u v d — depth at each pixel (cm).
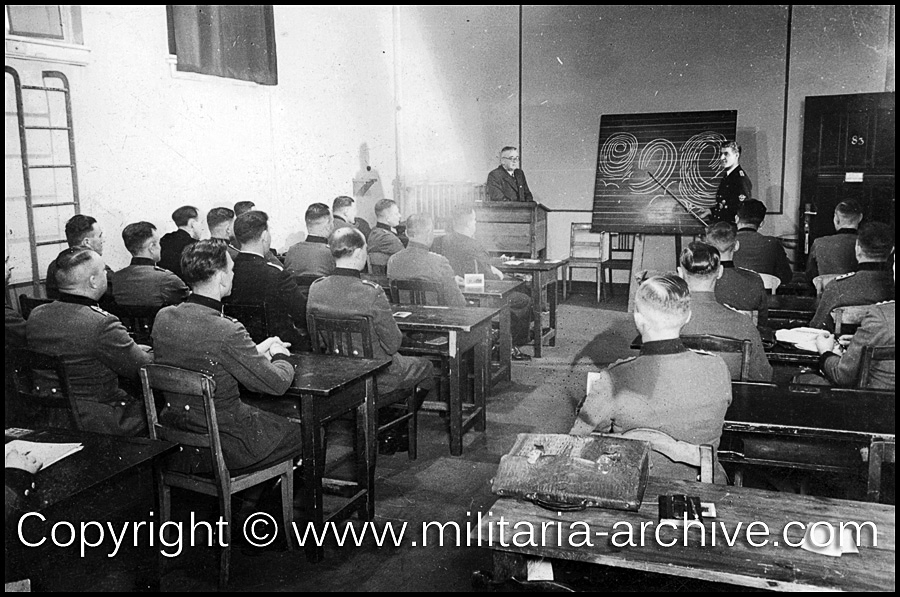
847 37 734
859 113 706
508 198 704
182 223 471
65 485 166
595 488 151
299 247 463
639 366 198
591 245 827
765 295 346
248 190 624
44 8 436
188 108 550
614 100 838
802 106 759
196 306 242
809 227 735
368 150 836
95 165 473
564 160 870
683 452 177
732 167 698
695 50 795
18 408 259
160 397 287
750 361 259
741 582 128
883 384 247
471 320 361
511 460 161
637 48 820
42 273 437
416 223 426
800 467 214
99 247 399
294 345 374
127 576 219
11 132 410
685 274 280
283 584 240
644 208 795
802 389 233
